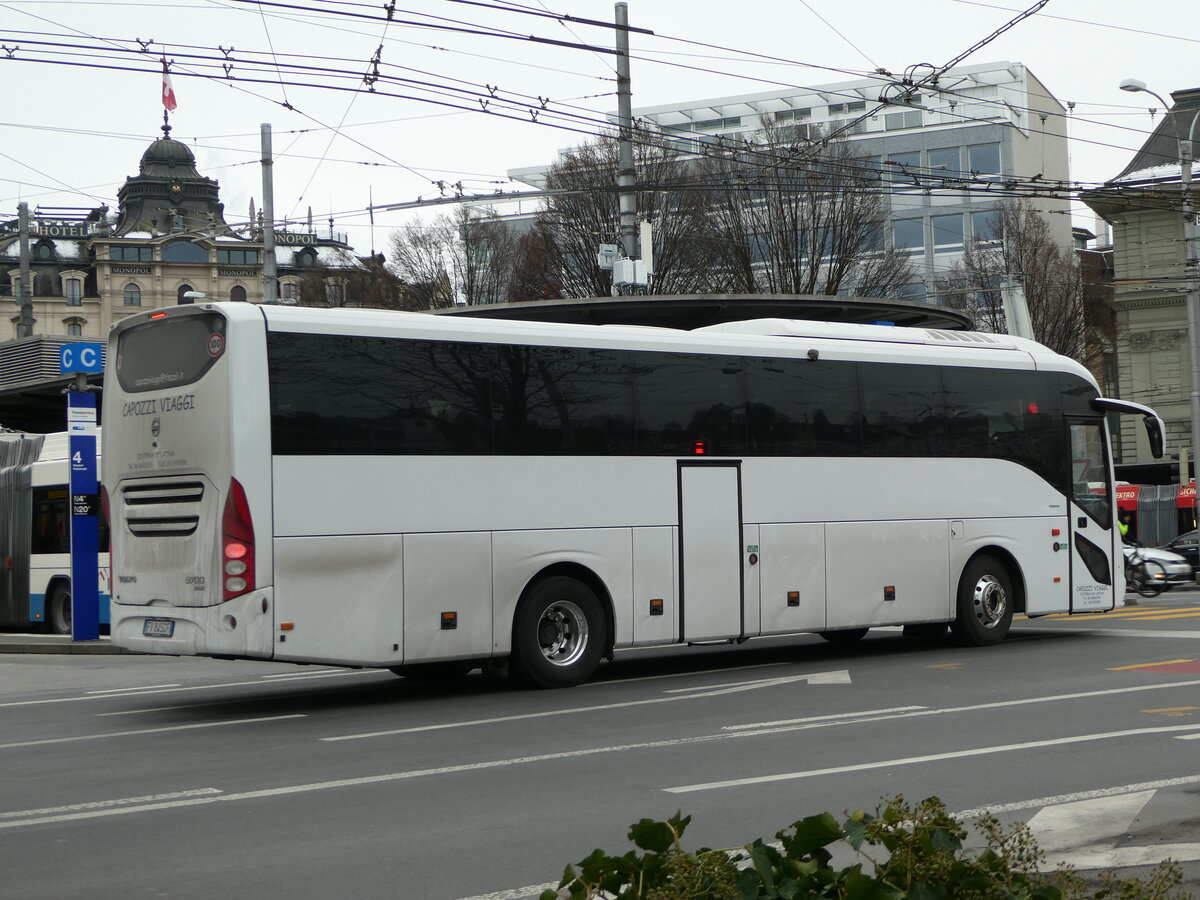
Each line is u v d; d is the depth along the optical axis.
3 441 25.86
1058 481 17.77
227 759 10.00
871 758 9.26
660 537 14.41
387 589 12.73
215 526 12.17
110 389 13.35
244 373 12.20
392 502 12.81
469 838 7.19
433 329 13.23
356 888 6.24
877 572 16.02
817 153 34.03
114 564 13.21
